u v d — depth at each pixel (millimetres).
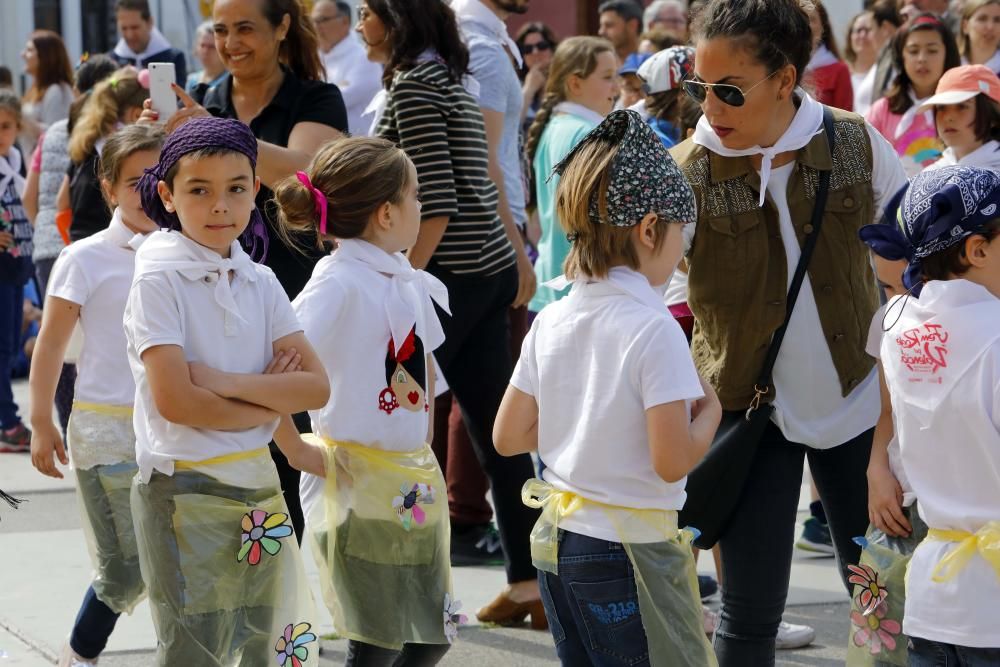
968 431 3910
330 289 4586
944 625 3943
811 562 7559
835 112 4664
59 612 6484
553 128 7656
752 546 4566
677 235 4074
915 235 4055
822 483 4773
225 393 4148
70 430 5289
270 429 4371
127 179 5266
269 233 5719
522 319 7785
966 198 3945
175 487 4203
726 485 4512
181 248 4215
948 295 3963
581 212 4000
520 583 6379
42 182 10547
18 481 9367
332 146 4730
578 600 3992
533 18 17578
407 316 4695
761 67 4316
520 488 6316
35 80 13336
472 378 6352
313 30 6137
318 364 4371
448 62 6297
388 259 4719
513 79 7891
